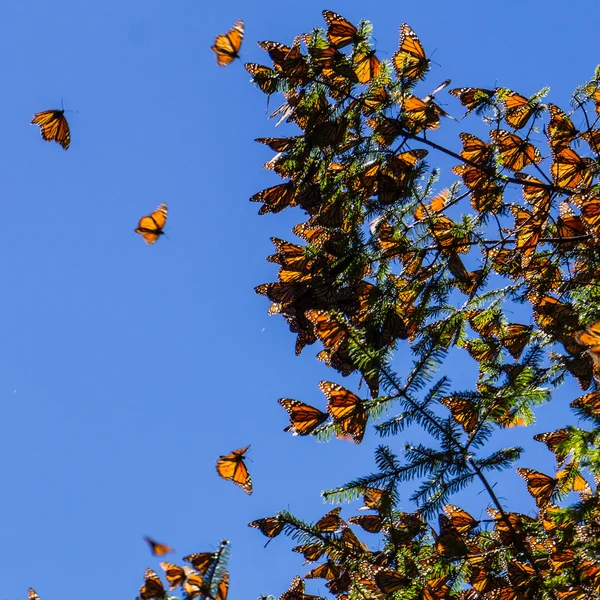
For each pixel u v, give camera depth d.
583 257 6.75
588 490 5.67
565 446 5.21
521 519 5.46
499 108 6.40
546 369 5.84
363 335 5.48
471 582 5.26
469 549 5.31
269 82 6.16
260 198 6.52
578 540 5.19
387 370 4.99
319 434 5.13
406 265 6.42
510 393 5.02
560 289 6.56
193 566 4.00
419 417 4.98
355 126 6.33
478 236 6.57
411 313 6.26
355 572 5.36
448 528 5.11
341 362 5.45
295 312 5.96
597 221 6.17
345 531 5.43
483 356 6.38
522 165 6.47
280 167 6.30
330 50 6.05
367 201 6.49
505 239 6.64
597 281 6.50
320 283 5.99
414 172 6.25
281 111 6.37
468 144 6.43
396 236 6.48
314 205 6.42
